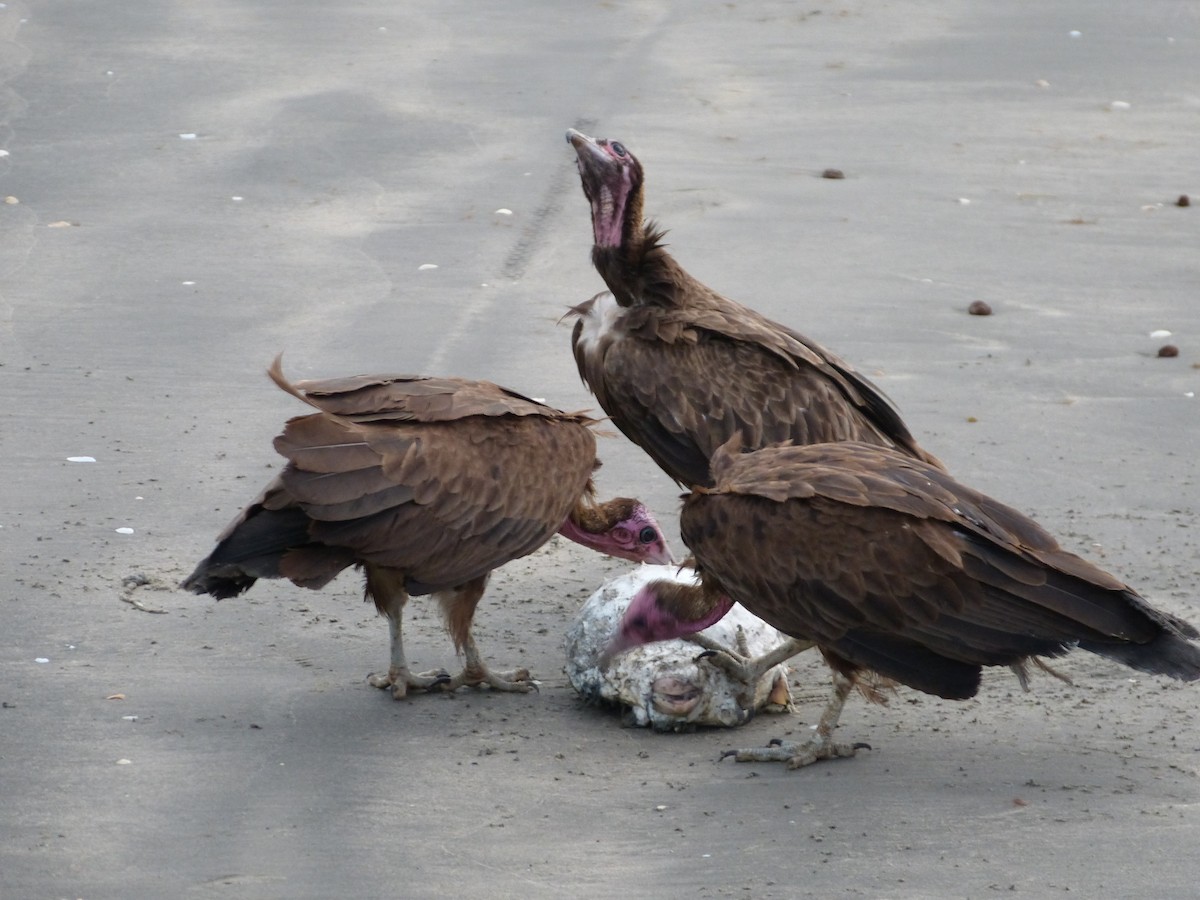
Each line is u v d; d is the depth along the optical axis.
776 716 10.73
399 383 10.79
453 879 8.36
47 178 21.59
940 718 10.61
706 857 8.61
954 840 8.80
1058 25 32.28
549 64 28.02
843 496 9.59
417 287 18.53
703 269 19.56
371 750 9.85
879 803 9.27
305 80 26.20
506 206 21.31
